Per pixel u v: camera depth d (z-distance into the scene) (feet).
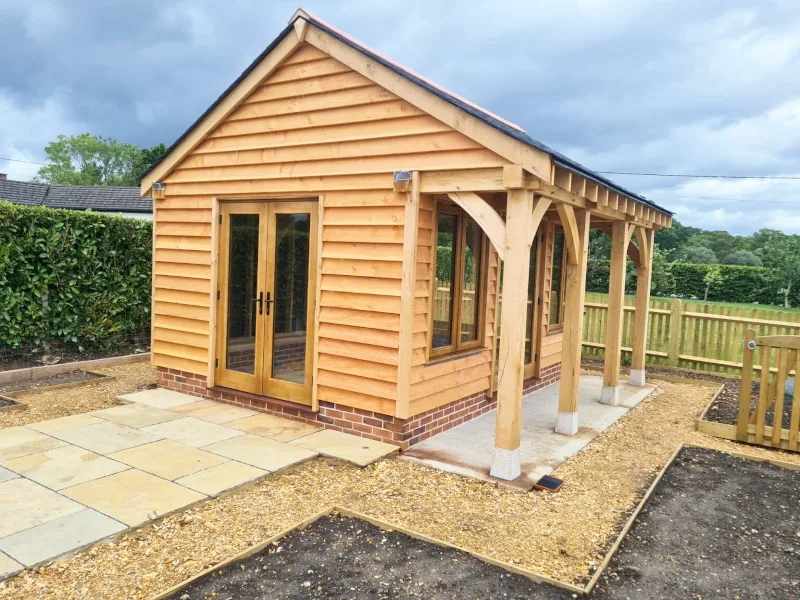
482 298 22.63
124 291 32.68
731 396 28.66
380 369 18.37
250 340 22.04
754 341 20.44
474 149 16.26
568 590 10.48
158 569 10.87
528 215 15.65
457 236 20.44
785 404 27.25
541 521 13.56
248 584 10.42
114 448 17.16
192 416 20.83
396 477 16.07
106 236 31.32
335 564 11.21
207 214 22.90
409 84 17.19
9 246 26.61
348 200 18.93
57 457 16.25
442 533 12.73
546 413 23.77
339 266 19.20
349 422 19.27
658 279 91.86
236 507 13.70
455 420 21.18
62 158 212.84
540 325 27.84
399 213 17.78
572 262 20.33
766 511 14.69
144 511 12.91
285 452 17.24
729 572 11.51
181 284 23.95
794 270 86.38
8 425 19.52
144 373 28.96
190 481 14.76
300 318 20.56
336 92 19.11
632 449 19.60
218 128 22.33
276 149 20.70
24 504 13.11
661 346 36.83
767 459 18.61
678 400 27.43
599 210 21.22
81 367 29.09
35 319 28.50
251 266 21.91
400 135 17.70
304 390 20.48
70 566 10.80
